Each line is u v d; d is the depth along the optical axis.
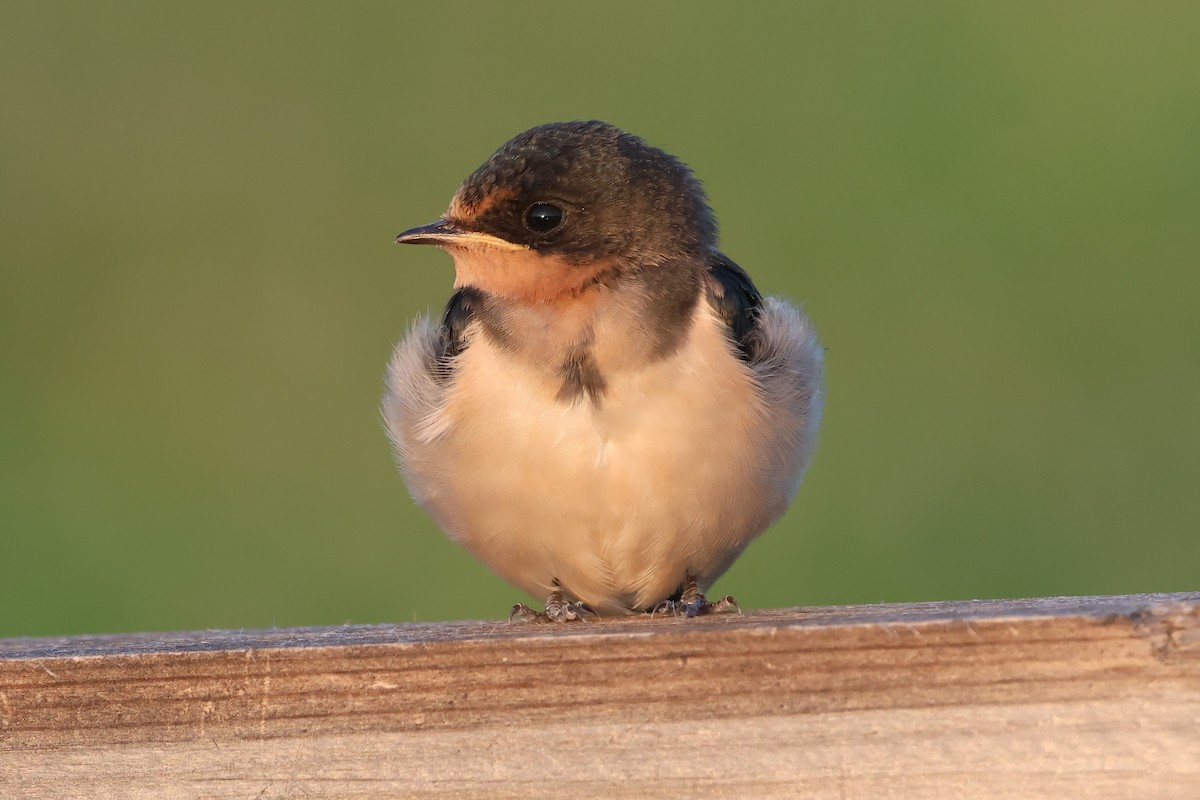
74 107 16.25
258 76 16.30
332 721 6.09
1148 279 13.84
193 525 13.15
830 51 15.76
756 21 16.11
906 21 15.73
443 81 16.02
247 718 6.13
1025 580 12.16
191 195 15.70
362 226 15.21
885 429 12.91
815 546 12.18
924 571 11.99
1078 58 15.22
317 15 16.61
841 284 13.77
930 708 5.80
